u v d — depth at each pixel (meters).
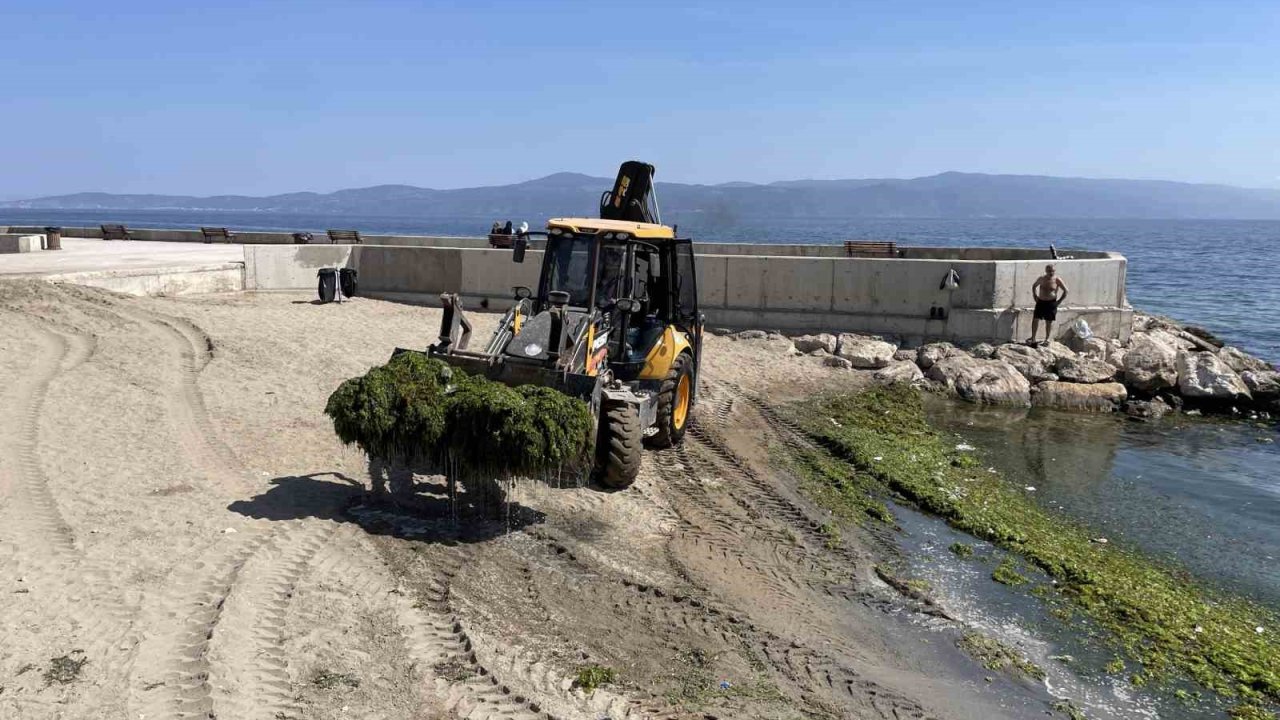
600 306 9.38
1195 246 102.25
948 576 7.64
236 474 8.29
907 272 16.73
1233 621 7.07
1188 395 15.31
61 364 11.55
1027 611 7.05
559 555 7.28
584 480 8.09
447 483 8.55
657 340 10.07
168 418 9.77
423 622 5.89
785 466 10.30
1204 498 10.30
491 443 7.12
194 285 18.89
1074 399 14.90
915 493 9.49
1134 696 5.91
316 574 6.39
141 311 15.39
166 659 5.09
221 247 25.80
